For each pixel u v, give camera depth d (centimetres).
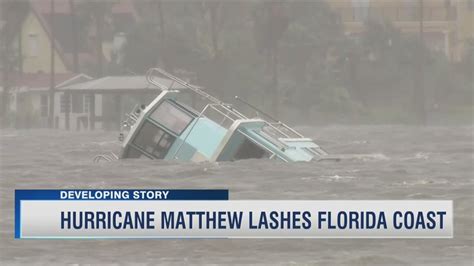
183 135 13125
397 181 12262
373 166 13788
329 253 8062
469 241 8444
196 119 13188
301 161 13188
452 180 12500
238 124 12950
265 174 12294
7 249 8169
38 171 13562
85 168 13438
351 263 7706
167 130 13150
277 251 8169
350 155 16050
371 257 7875
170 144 13175
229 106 13575
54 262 7706
